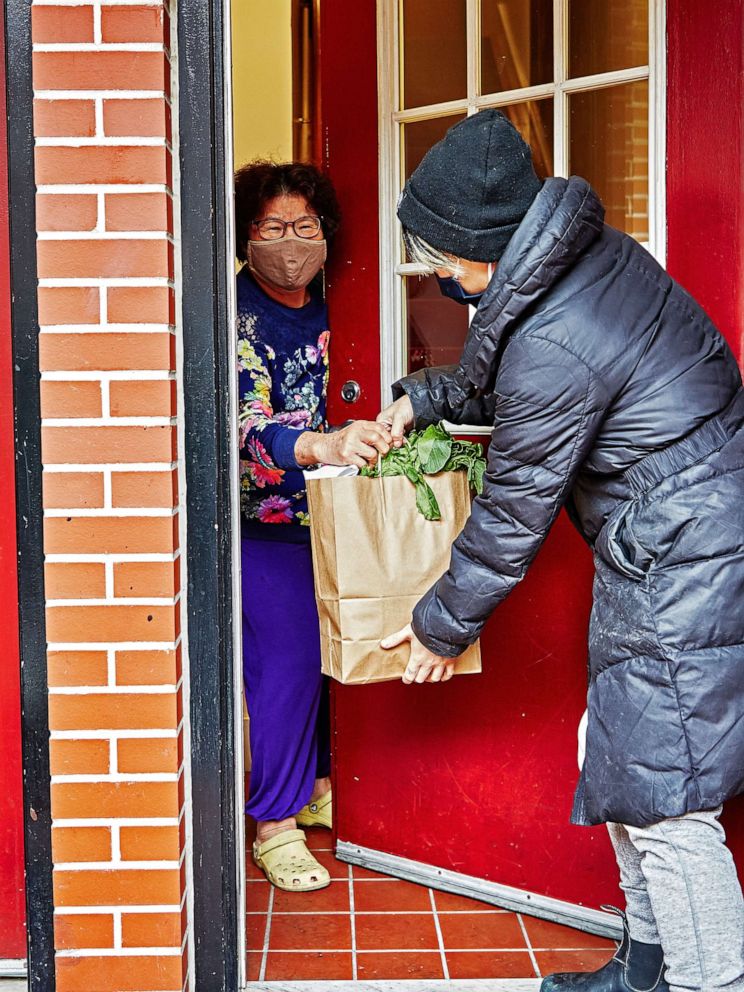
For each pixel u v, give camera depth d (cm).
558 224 170
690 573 170
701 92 209
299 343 260
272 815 265
